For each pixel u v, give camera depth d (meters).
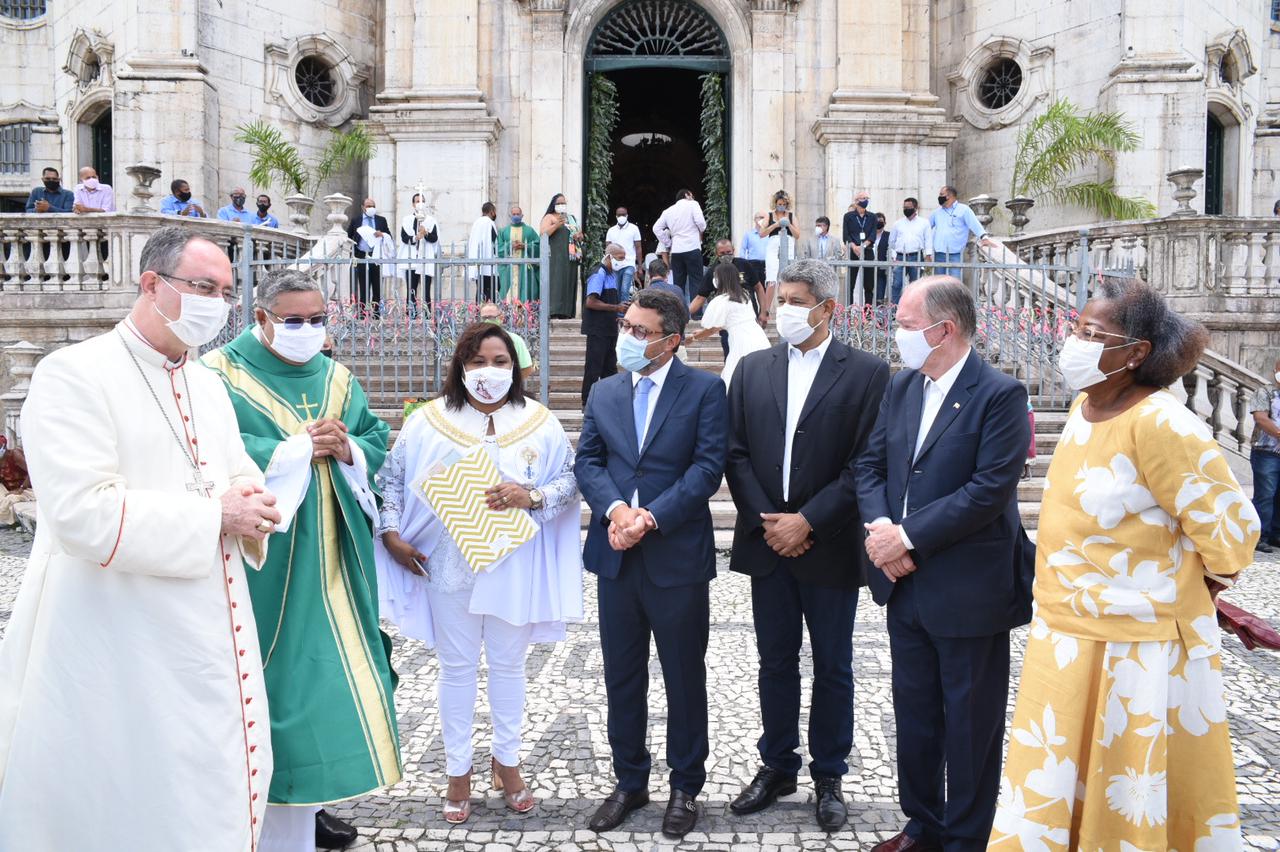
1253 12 16.94
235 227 11.17
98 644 2.47
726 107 15.65
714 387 3.63
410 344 9.16
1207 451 2.45
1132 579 2.54
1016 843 2.62
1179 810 2.57
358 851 3.28
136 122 14.27
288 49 15.45
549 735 4.25
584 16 15.12
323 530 3.21
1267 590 6.74
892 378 3.48
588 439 3.70
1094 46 14.80
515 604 3.48
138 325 2.64
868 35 15.05
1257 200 18.28
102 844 2.45
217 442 2.80
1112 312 2.56
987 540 3.10
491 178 15.03
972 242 11.80
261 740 2.68
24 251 11.65
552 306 11.70
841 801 3.50
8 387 10.91
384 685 3.18
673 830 3.38
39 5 18.08
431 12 14.82
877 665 5.09
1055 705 2.61
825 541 3.51
